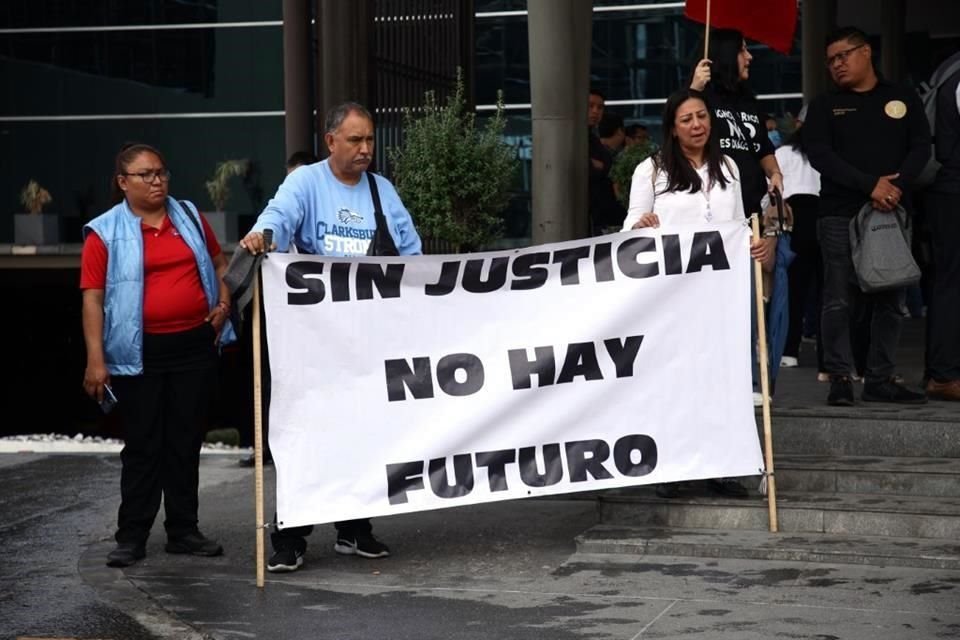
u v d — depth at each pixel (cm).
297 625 748
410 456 873
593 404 890
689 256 893
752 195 953
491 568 865
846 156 1006
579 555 878
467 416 880
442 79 1482
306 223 880
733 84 966
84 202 3716
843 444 974
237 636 731
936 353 1044
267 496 1122
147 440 906
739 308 893
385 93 1345
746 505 895
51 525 1033
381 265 875
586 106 1255
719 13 1091
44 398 3788
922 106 1005
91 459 1337
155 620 765
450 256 881
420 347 880
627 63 3141
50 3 3684
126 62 3662
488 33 3183
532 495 885
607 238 893
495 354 886
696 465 891
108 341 897
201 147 3628
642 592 789
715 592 784
